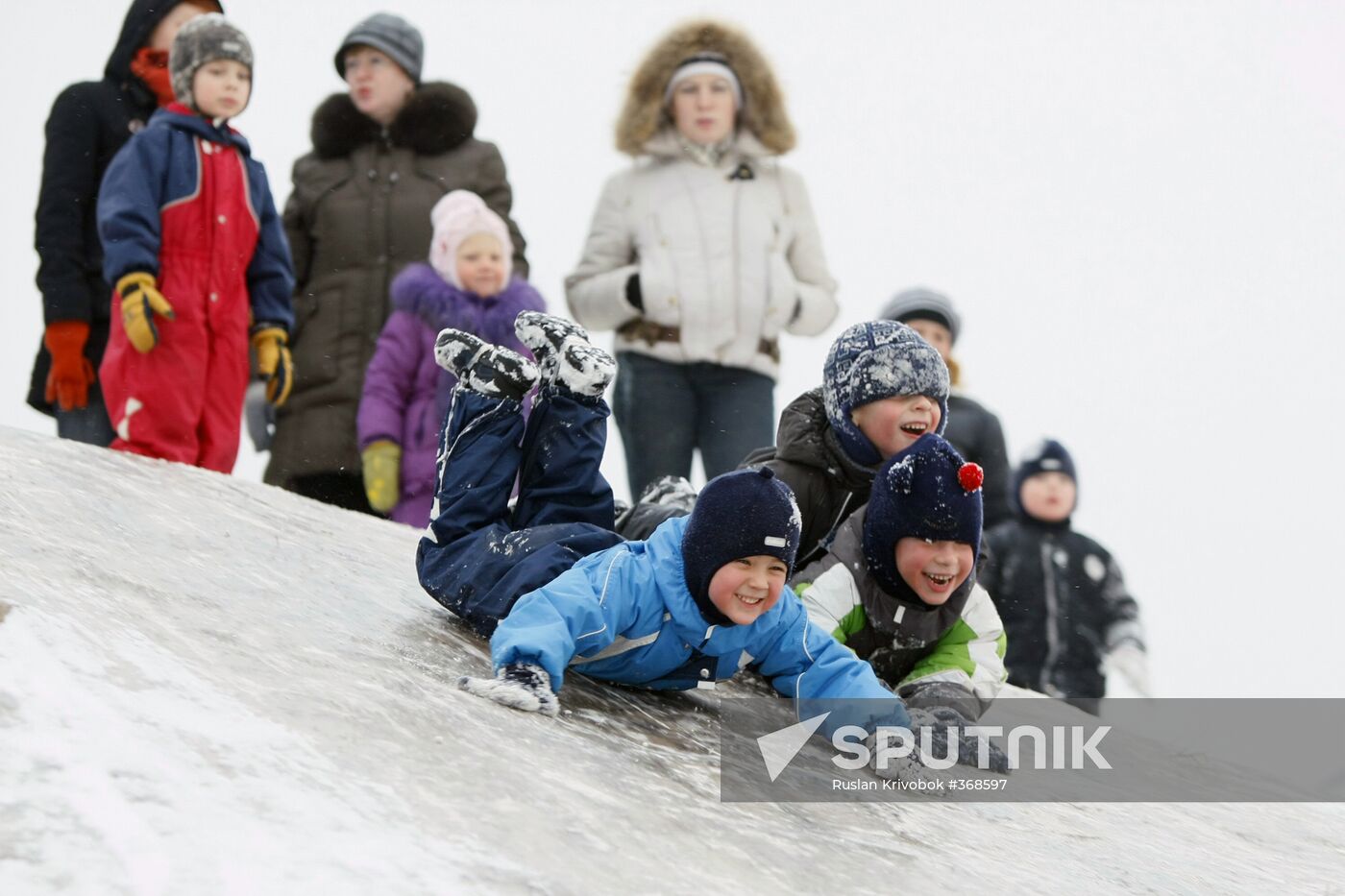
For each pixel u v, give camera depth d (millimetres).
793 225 26219
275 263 22562
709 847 9266
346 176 25625
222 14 22328
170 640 9891
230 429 21828
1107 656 24078
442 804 8438
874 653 15922
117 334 21219
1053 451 24453
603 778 10039
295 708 9227
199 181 21375
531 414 15102
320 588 13664
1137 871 12016
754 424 25406
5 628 8758
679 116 25719
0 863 6520
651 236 25484
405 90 25844
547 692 11531
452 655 12461
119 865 6730
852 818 11195
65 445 17234
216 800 7539
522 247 26109
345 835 7574
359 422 23969
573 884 7871
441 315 23703
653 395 25234
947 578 15094
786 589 13734
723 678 13547
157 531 13891
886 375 16766
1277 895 12391
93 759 7543
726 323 25156
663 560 12922
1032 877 10859
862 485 17219
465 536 14164
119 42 23438
